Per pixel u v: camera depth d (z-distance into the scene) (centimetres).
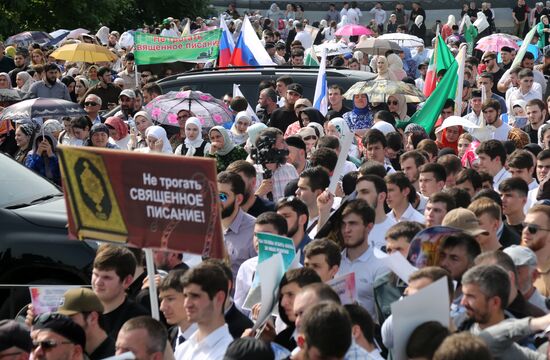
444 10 7294
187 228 1052
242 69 2897
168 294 1132
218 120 2462
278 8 7231
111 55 4012
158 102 2494
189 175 1041
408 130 2238
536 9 6538
